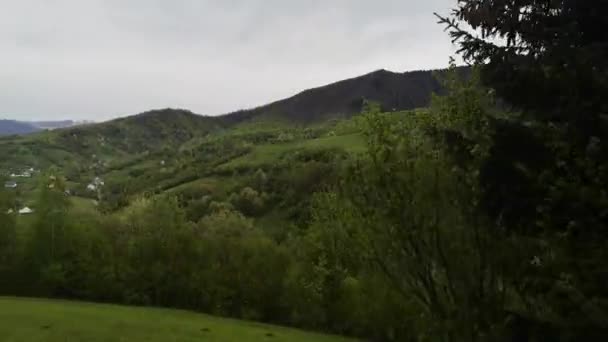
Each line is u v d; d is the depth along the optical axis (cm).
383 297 3203
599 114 905
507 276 1547
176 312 5594
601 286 890
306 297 5372
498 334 1159
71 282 6234
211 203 12219
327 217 2441
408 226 1881
